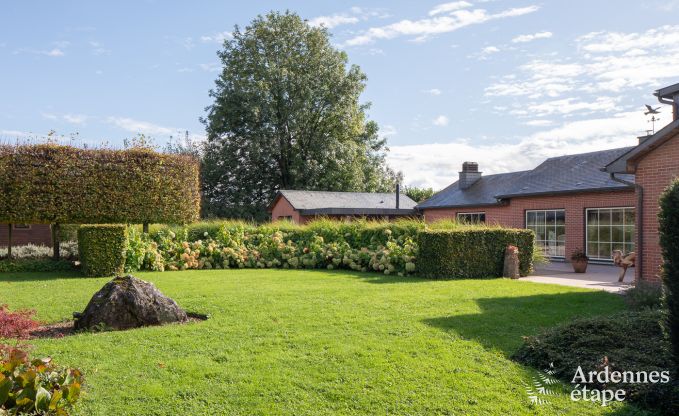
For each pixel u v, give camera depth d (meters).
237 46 35.66
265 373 4.95
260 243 16.59
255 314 7.52
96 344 5.88
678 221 4.54
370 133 40.81
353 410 4.20
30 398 3.14
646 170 10.72
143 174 15.95
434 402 4.36
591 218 18.19
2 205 14.19
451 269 12.63
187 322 7.30
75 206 14.98
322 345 5.89
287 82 34.59
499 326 6.96
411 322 7.05
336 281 11.60
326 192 30.72
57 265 14.11
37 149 14.57
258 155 33.69
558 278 13.18
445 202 25.73
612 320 6.29
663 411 4.26
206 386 4.62
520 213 21.22
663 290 4.83
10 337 5.99
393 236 15.02
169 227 16.58
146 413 4.07
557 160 22.53
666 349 5.18
